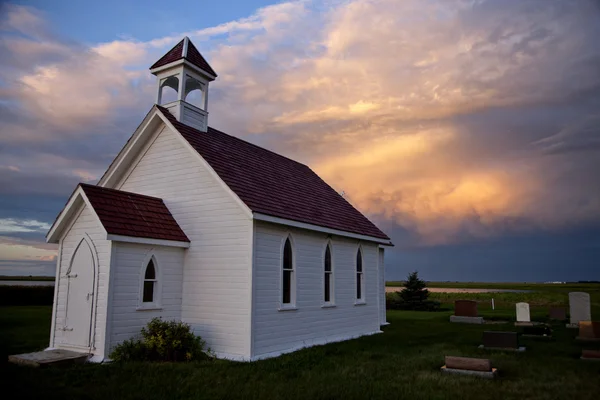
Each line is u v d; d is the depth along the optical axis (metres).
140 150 17.38
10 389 9.55
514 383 10.59
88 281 13.59
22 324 21.97
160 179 16.69
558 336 19.55
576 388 10.21
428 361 13.30
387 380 10.94
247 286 14.07
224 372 11.59
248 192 15.34
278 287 15.38
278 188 18.09
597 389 10.09
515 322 25.12
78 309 13.62
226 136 19.55
